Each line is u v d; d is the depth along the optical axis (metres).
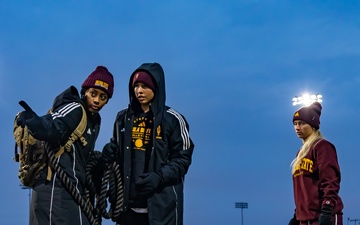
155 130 4.85
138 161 4.88
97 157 4.80
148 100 4.94
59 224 4.30
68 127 4.43
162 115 4.92
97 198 4.73
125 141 4.93
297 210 5.12
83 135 4.59
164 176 4.68
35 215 4.36
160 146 4.86
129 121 5.01
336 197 4.84
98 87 4.66
